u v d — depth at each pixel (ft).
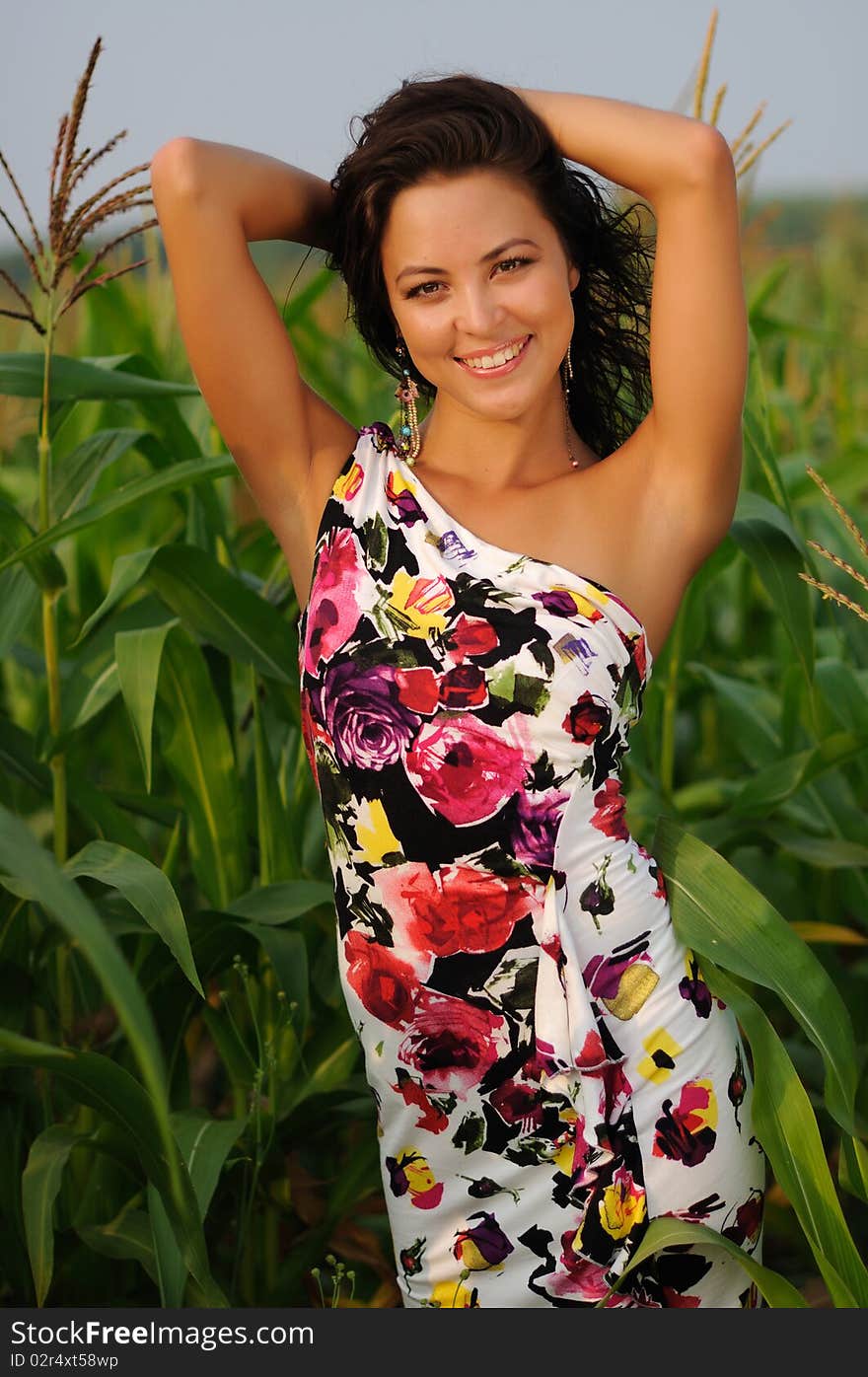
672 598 5.91
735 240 5.53
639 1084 5.57
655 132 5.51
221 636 7.23
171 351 10.78
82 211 6.49
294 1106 7.27
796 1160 5.53
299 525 6.19
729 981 5.75
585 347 6.47
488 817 5.43
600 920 5.55
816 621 10.62
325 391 10.43
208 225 5.75
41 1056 5.01
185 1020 7.27
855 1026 8.93
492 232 5.42
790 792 7.81
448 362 5.64
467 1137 5.74
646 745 9.76
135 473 10.84
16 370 7.07
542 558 5.69
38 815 7.95
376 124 5.58
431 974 5.60
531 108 5.80
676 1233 5.33
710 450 5.71
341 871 5.75
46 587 7.15
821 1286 7.98
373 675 5.51
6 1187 7.00
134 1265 7.34
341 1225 8.24
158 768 9.76
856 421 14.30
